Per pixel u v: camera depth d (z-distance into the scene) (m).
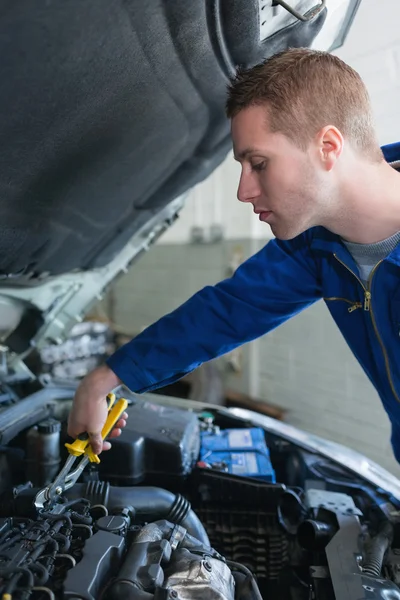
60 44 0.57
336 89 0.63
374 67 1.83
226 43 0.74
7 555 0.60
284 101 0.62
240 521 1.01
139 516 0.86
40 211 0.90
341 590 0.71
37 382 1.41
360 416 2.29
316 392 2.54
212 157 1.10
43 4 0.50
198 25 0.67
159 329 0.88
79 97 0.67
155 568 0.61
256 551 0.99
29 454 0.98
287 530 0.96
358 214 0.69
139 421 1.14
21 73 0.58
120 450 1.01
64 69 0.61
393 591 0.72
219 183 3.01
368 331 0.83
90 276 1.43
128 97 0.74
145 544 0.67
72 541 0.67
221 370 3.19
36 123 0.67
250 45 0.76
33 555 0.60
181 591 0.60
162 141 0.92
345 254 0.80
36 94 0.62
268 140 0.64
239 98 0.67
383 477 1.16
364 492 1.08
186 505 0.87
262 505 0.99
